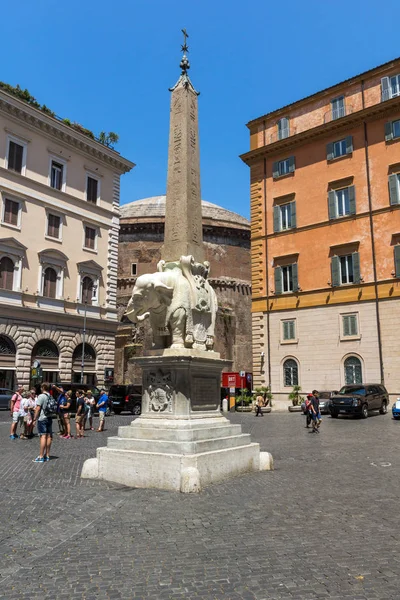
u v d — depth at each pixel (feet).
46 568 16.43
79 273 117.19
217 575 15.66
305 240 112.57
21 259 104.83
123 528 20.65
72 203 117.80
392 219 100.53
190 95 38.68
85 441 55.77
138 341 166.50
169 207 36.17
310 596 14.12
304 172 115.03
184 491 26.61
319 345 107.55
